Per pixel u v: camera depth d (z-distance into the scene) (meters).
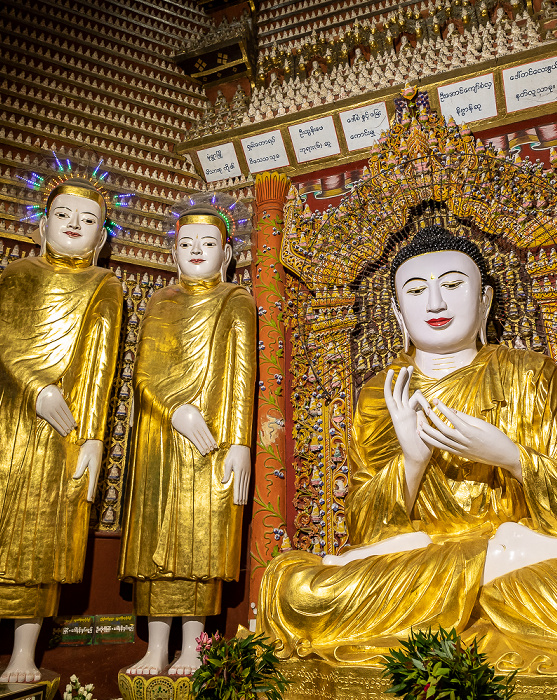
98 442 5.94
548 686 3.88
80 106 7.82
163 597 5.52
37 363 5.97
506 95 6.98
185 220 6.88
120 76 8.27
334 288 6.75
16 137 7.28
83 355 6.17
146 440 6.05
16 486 5.58
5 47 7.57
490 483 5.37
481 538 4.85
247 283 7.27
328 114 7.43
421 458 5.17
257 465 6.46
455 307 5.79
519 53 6.77
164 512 5.73
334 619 4.68
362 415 5.99
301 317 7.07
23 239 6.90
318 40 8.30
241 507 5.94
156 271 7.42
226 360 6.35
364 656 4.30
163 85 8.46
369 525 5.30
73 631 5.83
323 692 4.40
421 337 5.86
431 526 5.34
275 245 7.40
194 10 9.05
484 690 3.56
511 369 5.62
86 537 5.76
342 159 7.67
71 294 6.27
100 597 6.04
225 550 5.68
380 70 7.56
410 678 3.65
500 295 6.31
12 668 5.22
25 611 5.32
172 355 6.31
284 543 6.19
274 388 6.75
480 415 5.48
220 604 5.72
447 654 3.66
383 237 6.75
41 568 5.41
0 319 6.09
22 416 5.78
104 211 6.86
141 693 5.16
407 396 5.37
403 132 6.96
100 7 8.44
